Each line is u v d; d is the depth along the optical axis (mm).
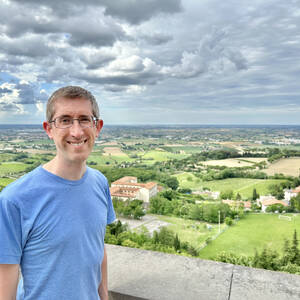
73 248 1096
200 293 2062
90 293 1187
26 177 1100
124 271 2361
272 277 2293
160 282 2197
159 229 41031
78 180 1171
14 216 1004
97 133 1239
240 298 2000
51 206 1068
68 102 1119
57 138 1126
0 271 983
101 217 1240
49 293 1073
